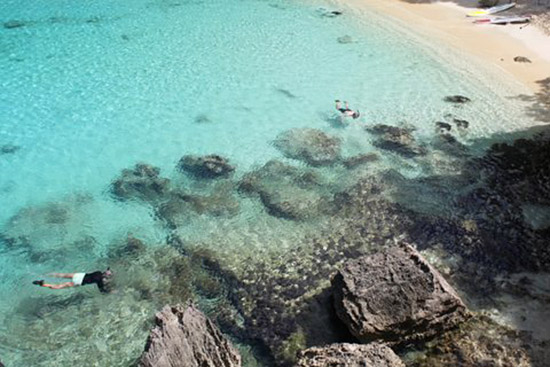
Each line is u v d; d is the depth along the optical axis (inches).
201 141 792.3
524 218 631.8
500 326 490.9
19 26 1151.6
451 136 793.6
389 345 465.1
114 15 1231.5
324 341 484.7
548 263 564.7
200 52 1059.3
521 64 1005.8
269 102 892.0
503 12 1243.8
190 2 1332.4
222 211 657.6
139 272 573.0
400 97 904.9
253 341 488.4
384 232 619.5
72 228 637.9
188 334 430.6
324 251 594.2
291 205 663.1
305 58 1042.1
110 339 499.8
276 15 1252.5
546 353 462.6
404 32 1155.9
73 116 847.1
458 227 620.4
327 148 765.3
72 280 554.9
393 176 711.7
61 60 1014.4
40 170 733.3
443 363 458.0
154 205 670.5
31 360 482.0
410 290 474.3
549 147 754.8
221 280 557.6
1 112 847.7
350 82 954.1
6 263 589.0
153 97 902.4
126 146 782.5
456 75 973.2
